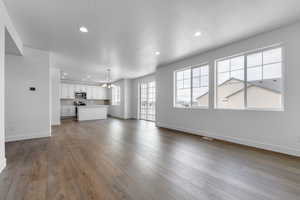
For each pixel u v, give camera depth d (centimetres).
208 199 154
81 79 920
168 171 216
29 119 395
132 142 372
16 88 376
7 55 365
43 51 408
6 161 248
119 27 282
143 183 184
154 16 246
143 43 359
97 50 407
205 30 295
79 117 792
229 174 207
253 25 277
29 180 189
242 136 346
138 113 866
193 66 471
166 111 576
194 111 464
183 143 362
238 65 362
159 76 607
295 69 268
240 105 358
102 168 225
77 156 275
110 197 156
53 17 246
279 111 288
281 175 203
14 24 268
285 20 260
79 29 289
